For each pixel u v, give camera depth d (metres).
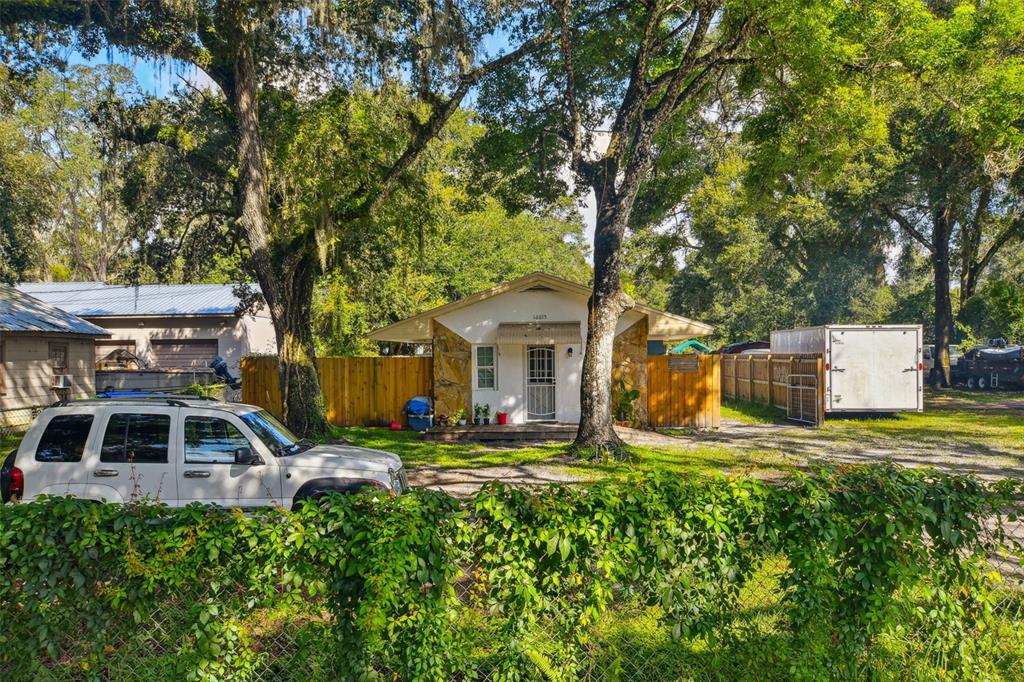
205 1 14.66
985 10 13.95
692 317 46.38
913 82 15.97
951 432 17.59
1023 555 3.83
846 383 20.28
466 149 20.89
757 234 36.66
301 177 15.80
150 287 31.27
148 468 7.02
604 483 3.75
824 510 3.58
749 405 24.97
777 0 12.77
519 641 3.40
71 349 21.59
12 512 3.38
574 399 18.50
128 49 15.23
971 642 3.70
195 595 3.37
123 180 19.62
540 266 41.25
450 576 3.42
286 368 16.14
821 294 48.16
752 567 3.65
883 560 3.59
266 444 7.34
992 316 34.53
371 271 22.44
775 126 17.58
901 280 53.69
